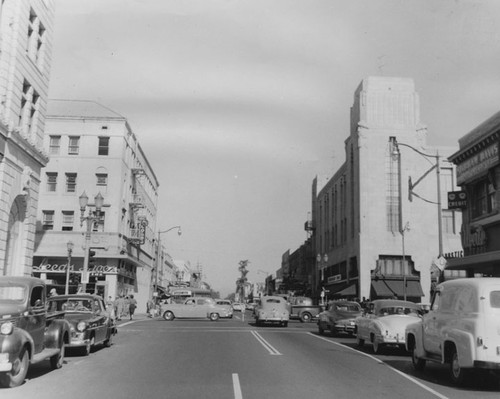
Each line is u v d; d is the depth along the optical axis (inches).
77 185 1813.5
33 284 444.8
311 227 3371.1
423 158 2225.6
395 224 2190.0
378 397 364.2
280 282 4475.9
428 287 2140.7
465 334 404.2
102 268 1769.2
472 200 1205.7
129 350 657.0
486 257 1019.9
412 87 2283.5
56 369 483.5
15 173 998.4
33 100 1122.0
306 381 425.4
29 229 1096.2
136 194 2137.1
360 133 2237.9
